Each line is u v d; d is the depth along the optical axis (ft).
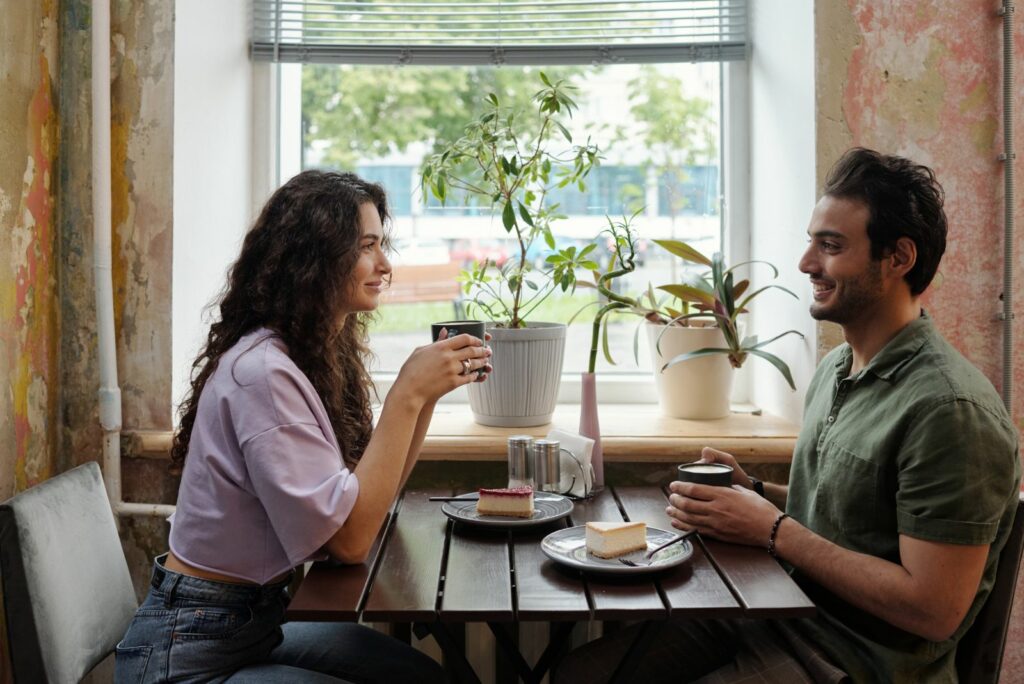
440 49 7.63
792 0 6.66
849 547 4.37
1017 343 6.29
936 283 6.28
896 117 6.25
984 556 3.87
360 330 5.46
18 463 5.81
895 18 6.22
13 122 5.71
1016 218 6.27
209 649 4.06
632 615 3.81
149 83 6.33
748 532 4.54
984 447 3.87
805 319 6.50
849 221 4.33
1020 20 6.24
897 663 4.12
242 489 4.07
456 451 6.35
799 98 6.56
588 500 5.70
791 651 4.36
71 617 4.62
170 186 6.36
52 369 6.26
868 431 4.30
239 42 7.51
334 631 4.99
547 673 6.19
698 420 6.97
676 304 7.52
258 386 4.06
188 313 6.70
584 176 7.03
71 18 6.25
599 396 7.91
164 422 6.47
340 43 7.66
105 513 5.26
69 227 6.31
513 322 6.88
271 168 7.93
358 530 4.11
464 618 3.82
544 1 7.66
